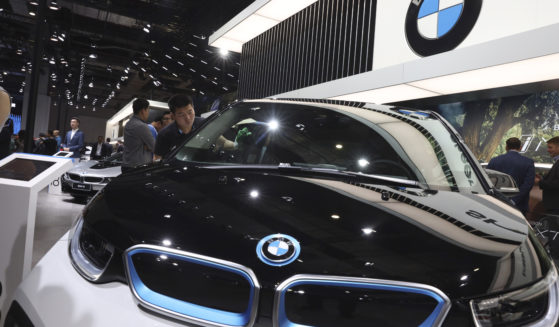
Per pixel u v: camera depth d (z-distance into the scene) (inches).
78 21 675.4
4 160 84.7
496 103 252.1
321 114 75.7
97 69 1008.9
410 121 75.4
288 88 409.1
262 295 32.6
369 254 35.0
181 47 727.7
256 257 34.5
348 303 32.0
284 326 32.0
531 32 173.5
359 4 317.4
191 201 43.6
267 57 450.3
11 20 654.5
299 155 63.8
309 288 32.6
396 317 31.7
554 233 149.6
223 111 79.8
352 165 61.3
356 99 294.4
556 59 173.5
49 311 36.7
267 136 69.3
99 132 1638.8
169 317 33.8
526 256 37.6
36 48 292.5
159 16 611.2
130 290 35.5
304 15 391.2
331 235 37.2
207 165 60.1
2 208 78.7
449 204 48.6
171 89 1057.5
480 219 44.4
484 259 35.6
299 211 41.4
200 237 37.0
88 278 37.9
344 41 334.0
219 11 594.6
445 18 241.3
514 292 33.3
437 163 64.2
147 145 148.5
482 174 65.6
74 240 43.1
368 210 42.8
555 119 223.3
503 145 247.8
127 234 38.6
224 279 33.9
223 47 515.8
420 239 37.7
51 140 395.5
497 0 215.2
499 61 185.0
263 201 43.5
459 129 272.7
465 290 32.5
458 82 225.3
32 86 290.4
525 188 159.3
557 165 155.9
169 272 35.2
